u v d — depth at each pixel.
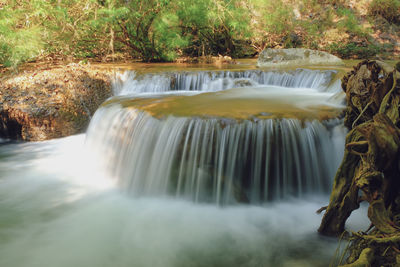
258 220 4.03
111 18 9.39
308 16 14.52
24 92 7.21
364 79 3.39
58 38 10.00
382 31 13.51
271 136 4.30
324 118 4.59
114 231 3.94
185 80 8.06
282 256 3.34
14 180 5.31
